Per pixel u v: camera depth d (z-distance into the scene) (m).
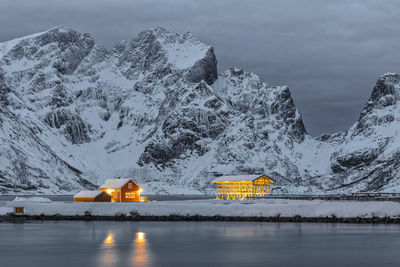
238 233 87.00
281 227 97.75
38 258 60.12
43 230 93.12
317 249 67.44
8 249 67.50
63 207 128.12
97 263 56.59
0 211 125.75
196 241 75.88
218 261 58.25
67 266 54.88
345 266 55.47
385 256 61.69
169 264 56.28
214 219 116.69
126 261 58.03
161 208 124.06
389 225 101.00
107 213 124.38
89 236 82.62
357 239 77.75
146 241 76.19
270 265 56.00
